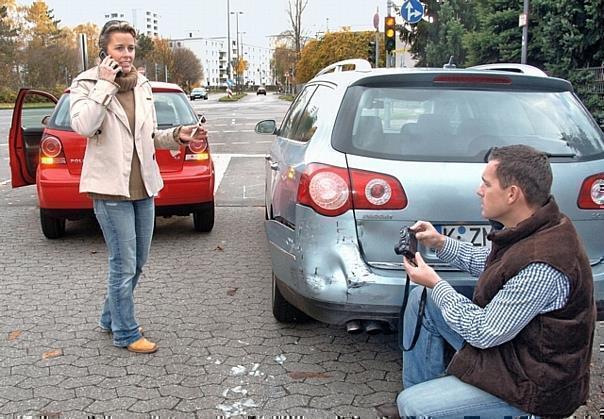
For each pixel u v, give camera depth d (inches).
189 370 142.3
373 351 153.3
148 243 154.0
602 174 132.3
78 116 132.6
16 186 274.8
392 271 127.1
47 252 240.1
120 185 140.0
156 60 3646.7
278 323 169.9
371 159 128.5
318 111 151.1
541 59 721.0
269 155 210.2
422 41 1299.2
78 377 138.6
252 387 135.0
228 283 204.2
